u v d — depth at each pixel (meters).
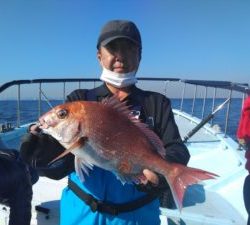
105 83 0.91
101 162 0.69
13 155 1.17
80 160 0.71
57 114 0.69
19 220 1.16
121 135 0.69
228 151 2.38
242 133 1.54
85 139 0.68
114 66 0.86
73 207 0.87
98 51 0.91
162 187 0.75
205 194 1.70
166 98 0.93
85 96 0.90
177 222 1.35
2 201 1.19
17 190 1.16
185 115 3.47
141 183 0.71
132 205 0.85
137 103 0.89
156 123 0.88
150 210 0.88
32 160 0.77
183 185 0.66
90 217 0.85
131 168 0.70
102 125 0.69
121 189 0.85
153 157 0.69
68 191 0.90
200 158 2.28
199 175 0.65
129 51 0.85
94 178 0.85
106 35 0.85
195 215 1.36
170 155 0.78
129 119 0.71
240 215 1.50
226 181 1.84
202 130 3.05
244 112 1.54
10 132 2.63
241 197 1.66
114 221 0.85
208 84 2.04
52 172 0.83
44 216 1.35
